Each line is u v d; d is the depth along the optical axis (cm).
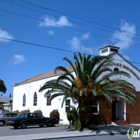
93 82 2286
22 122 2570
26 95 4172
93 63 2306
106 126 2672
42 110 3584
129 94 2388
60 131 2250
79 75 2277
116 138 1827
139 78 3244
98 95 2270
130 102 2252
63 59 2356
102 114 2862
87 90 2236
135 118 3097
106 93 2150
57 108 3225
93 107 2830
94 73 2308
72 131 2217
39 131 2280
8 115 3009
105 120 2867
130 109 3086
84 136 1986
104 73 2889
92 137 1912
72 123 2523
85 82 2266
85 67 2289
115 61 3058
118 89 2247
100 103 2875
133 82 3172
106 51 3186
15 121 2544
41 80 3691
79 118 2327
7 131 2316
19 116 2611
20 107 4356
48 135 1973
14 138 1822
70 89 2267
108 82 2217
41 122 2688
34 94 3888
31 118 2633
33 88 3938
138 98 3177
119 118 3098
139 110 3156
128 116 3045
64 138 1870
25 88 4241
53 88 2297
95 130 2270
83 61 2305
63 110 3080
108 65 2975
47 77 3509
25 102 4181
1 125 2944
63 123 3045
